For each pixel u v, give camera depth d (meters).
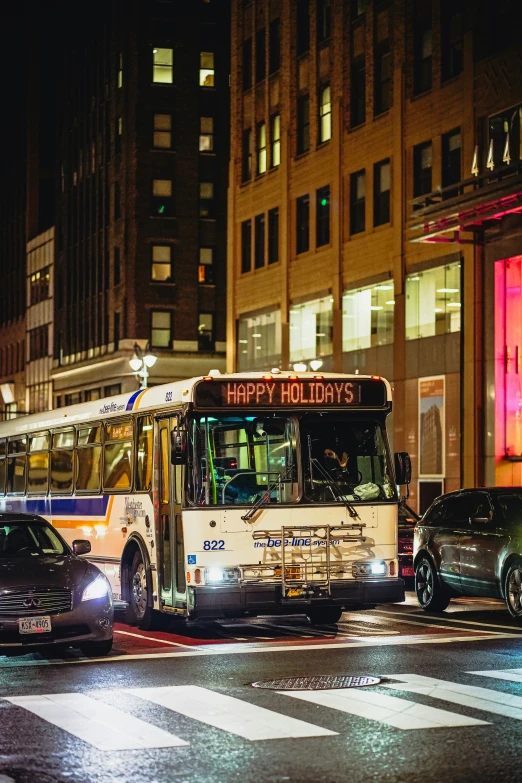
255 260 61.28
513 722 11.04
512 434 41.22
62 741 10.47
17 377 112.00
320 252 54.53
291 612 18.11
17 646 15.62
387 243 49.06
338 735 10.55
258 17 61.50
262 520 17.80
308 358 55.44
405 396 47.44
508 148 39.94
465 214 40.16
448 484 44.53
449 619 21.00
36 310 105.81
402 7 48.31
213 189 84.12
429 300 46.12
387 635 18.28
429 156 46.78
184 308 82.94
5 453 29.05
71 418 24.14
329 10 54.75
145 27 83.25
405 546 27.72
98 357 86.75
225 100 84.44
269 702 12.20
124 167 83.94
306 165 55.97
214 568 17.56
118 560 21.11
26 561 16.73
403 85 48.28
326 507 18.03
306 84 56.53
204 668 14.85
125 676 14.30
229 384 17.88
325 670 14.35
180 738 10.52
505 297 41.72
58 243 99.31
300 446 18.09
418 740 10.28
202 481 17.69
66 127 97.31
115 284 85.12
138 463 20.39
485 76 42.81
